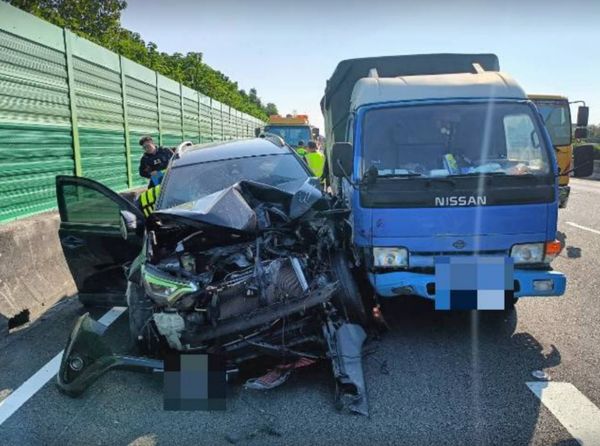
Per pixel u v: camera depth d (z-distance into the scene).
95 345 4.11
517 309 5.73
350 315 4.65
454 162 5.00
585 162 4.86
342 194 6.11
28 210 7.44
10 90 7.01
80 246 5.82
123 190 11.76
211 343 4.03
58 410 3.89
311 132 18.97
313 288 4.16
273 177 5.82
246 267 4.17
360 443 3.31
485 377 4.15
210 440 3.43
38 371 4.59
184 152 6.61
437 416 3.59
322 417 3.66
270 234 4.58
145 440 3.45
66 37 8.73
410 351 4.71
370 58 7.73
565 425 3.42
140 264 4.38
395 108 5.30
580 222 11.27
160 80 15.16
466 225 4.67
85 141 9.62
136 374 4.48
